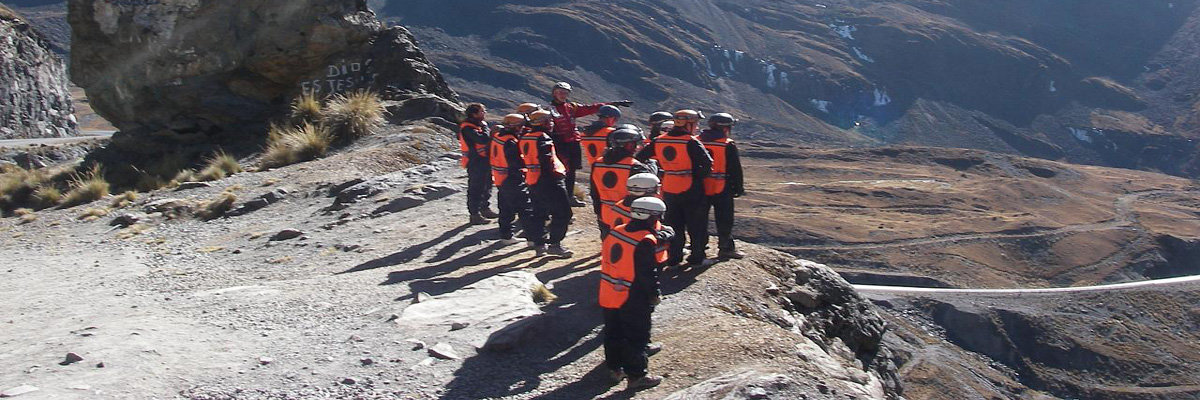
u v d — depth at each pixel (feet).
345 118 66.44
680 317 23.61
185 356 21.77
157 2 73.00
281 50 73.05
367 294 27.53
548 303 25.46
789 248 350.02
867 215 419.95
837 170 538.06
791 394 18.49
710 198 28.40
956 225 395.34
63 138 146.41
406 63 76.23
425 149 61.21
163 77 73.05
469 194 37.58
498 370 20.74
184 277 33.24
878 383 21.91
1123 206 483.10
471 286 26.09
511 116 32.24
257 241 39.37
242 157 67.10
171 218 46.39
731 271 27.61
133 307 27.96
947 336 221.87
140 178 66.54
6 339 24.30
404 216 40.93
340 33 74.59
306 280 30.30
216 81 74.08
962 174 555.28
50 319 26.86
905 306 235.81
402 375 20.43
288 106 74.74
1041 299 245.45
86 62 75.00
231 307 26.76
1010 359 216.54
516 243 34.04
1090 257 364.17
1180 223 433.89
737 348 21.09
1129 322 234.79
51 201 58.65
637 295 19.31
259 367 21.11
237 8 73.56
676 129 27.20
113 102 75.00
